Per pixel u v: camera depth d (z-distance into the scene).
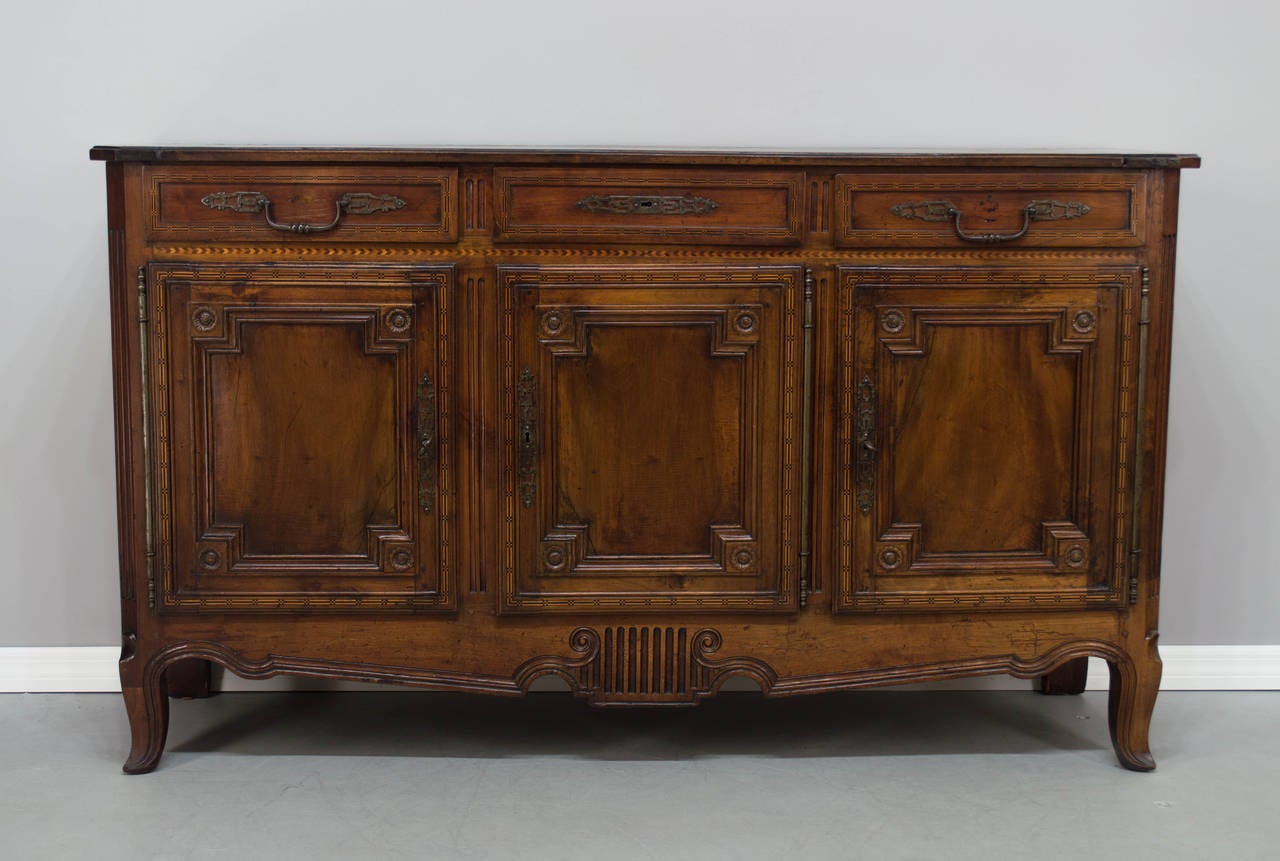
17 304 2.73
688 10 2.71
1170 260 2.25
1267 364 2.81
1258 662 2.84
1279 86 2.75
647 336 2.21
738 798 2.23
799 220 2.20
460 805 2.18
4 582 2.79
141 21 2.68
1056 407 2.25
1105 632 2.32
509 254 2.21
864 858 1.99
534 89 2.73
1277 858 2.01
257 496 2.23
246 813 2.15
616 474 2.24
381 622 2.27
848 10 2.72
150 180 2.17
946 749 2.48
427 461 2.22
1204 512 2.84
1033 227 2.22
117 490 2.27
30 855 1.98
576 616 2.27
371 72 2.71
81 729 2.56
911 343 2.22
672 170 2.19
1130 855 2.02
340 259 2.20
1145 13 2.74
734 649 2.28
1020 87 2.75
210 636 2.27
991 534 2.27
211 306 2.19
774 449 2.23
